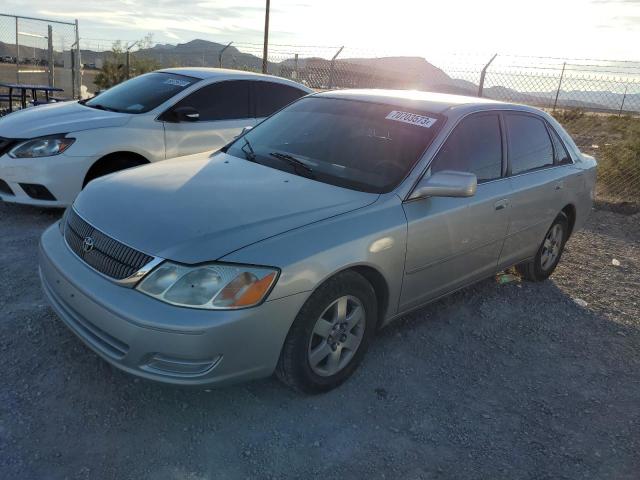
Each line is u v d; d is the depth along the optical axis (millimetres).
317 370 3018
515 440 2949
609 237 7098
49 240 3207
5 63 16141
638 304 4957
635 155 9898
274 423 2867
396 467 2658
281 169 3672
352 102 4223
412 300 3570
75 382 3021
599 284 5371
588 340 4191
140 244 2666
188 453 2604
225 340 2537
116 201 3082
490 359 3766
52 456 2500
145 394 2984
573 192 5027
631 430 3121
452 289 3945
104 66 17828
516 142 4402
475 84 10688
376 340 3812
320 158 3723
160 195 3111
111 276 2682
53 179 5340
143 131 5887
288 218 2926
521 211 4320
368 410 3061
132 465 2500
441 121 3787
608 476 2740
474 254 3955
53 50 16547
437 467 2689
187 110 6082
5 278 4156
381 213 3203
